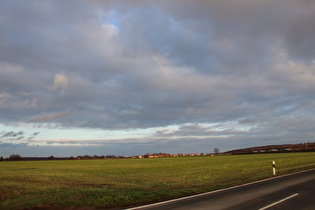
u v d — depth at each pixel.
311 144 144.75
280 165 34.62
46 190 15.87
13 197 13.34
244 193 12.45
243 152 158.88
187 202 10.71
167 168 41.22
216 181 19.50
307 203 9.80
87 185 19.22
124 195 12.87
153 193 13.38
